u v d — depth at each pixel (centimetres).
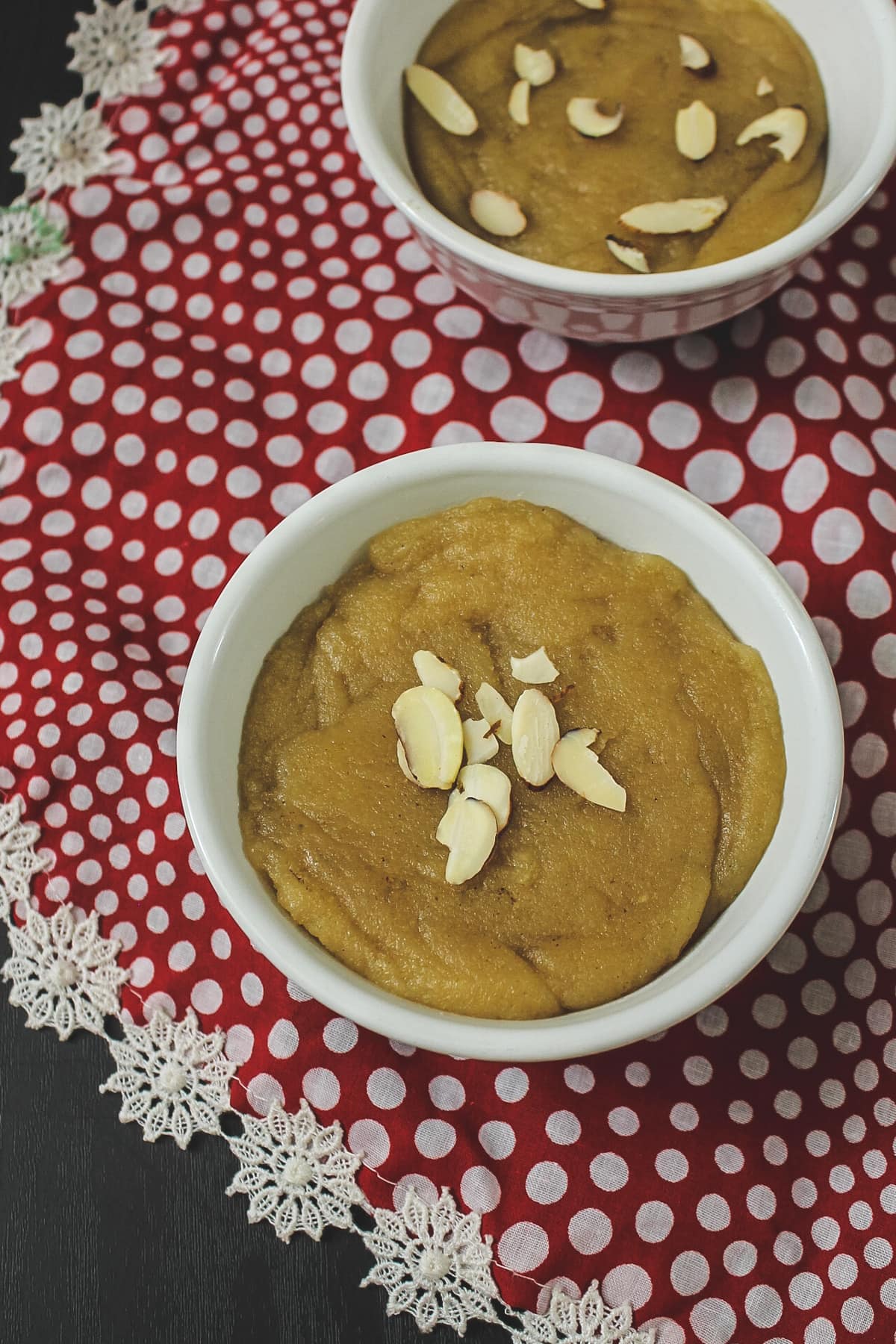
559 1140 41
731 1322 40
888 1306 40
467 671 39
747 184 44
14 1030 42
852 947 42
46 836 43
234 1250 41
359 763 38
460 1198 40
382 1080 41
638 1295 40
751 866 38
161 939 42
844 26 44
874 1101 41
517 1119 41
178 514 45
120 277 47
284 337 46
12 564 45
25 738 43
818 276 46
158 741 43
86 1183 42
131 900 43
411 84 44
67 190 47
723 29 46
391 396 45
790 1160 41
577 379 45
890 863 42
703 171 44
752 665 39
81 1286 41
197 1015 42
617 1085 41
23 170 48
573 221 43
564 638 39
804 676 37
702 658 39
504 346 45
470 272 41
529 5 46
